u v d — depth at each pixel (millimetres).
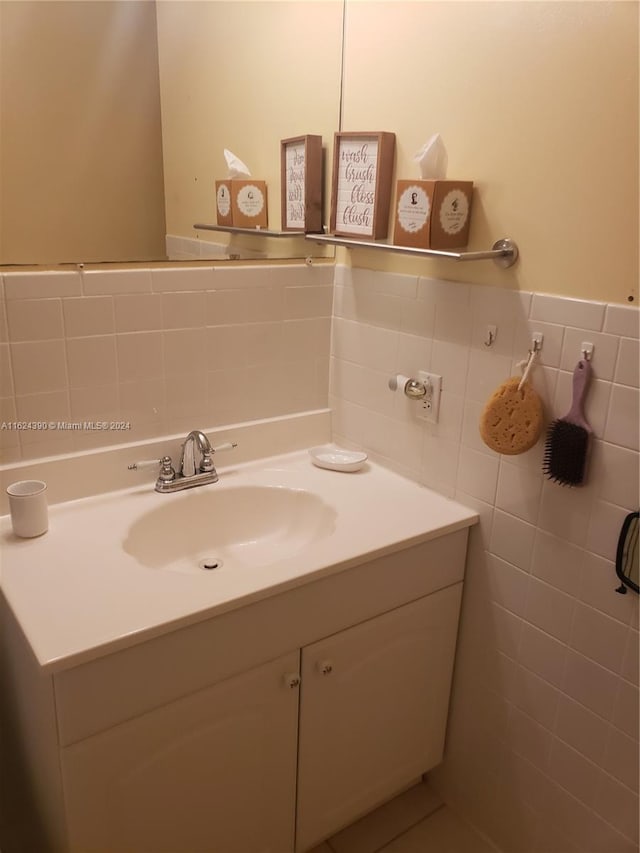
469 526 1483
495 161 1274
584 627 1308
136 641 1052
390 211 1513
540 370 1272
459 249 1352
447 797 1735
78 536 1332
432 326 1479
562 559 1318
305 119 1641
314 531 1527
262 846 1397
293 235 1657
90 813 1118
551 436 1252
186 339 1532
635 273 1100
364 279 1631
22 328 1324
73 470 1449
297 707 1336
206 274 1521
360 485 1601
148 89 1535
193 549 1532
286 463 1716
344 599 1323
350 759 1484
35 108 1438
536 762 1468
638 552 1177
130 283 1425
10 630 1185
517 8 1182
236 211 1593
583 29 1094
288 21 1593
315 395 1794
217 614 1132
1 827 1587
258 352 1652
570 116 1141
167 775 1189
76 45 1473
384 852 1599
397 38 1410
